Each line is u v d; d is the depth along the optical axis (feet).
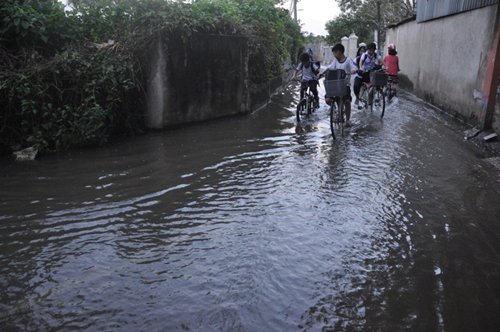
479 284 12.45
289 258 13.74
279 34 56.13
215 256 13.84
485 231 15.74
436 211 17.43
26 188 19.58
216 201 18.37
